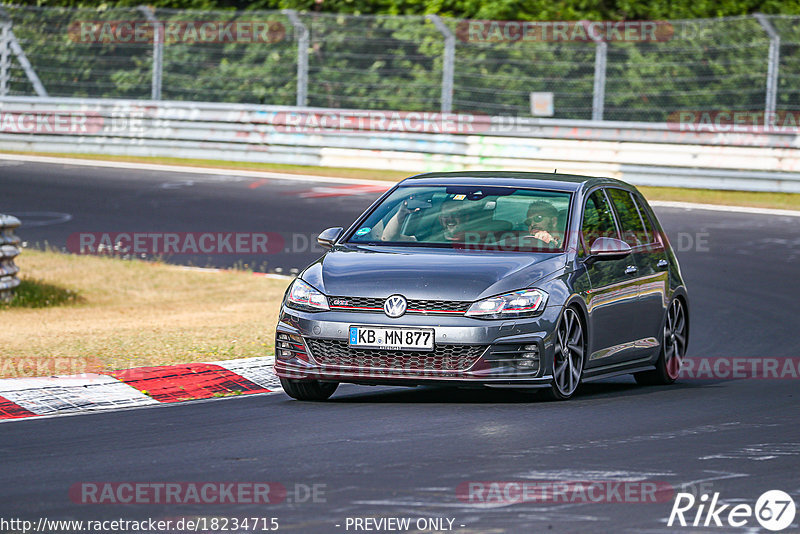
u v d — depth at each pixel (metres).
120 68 108.12
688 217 76.62
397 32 103.44
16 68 109.00
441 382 30.70
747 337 47.31
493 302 30.84
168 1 115.50
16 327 46.91
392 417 29.91
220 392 34.69
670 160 87.75
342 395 34.47
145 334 44.31
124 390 33.66
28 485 22.56
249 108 98.38
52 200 80.81
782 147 86.19
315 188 86.12
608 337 34.41
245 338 43.28
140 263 64.50
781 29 93.88
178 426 28.89
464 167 91.81
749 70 98.06
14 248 54.72
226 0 118.88
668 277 38.22
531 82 101.06
